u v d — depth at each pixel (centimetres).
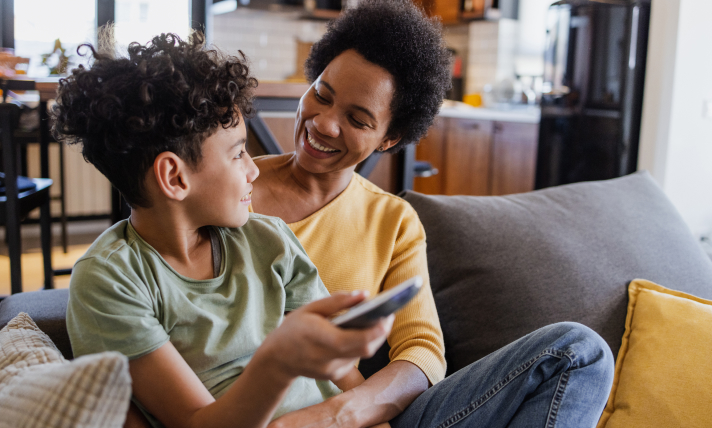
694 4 279
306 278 104
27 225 435
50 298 121
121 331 79
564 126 339
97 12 335
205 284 91
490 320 139
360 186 134
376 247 127
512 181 443
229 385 88
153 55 84
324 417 95
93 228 454
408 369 110
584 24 321
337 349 62
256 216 106
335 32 122
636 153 304
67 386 64
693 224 302
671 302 142
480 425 97
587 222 159
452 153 504
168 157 82
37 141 329
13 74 246
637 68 297
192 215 89
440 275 147
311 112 118
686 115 288
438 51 123
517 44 530
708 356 129
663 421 126
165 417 79
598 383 94
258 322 94
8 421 68
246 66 92
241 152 90
